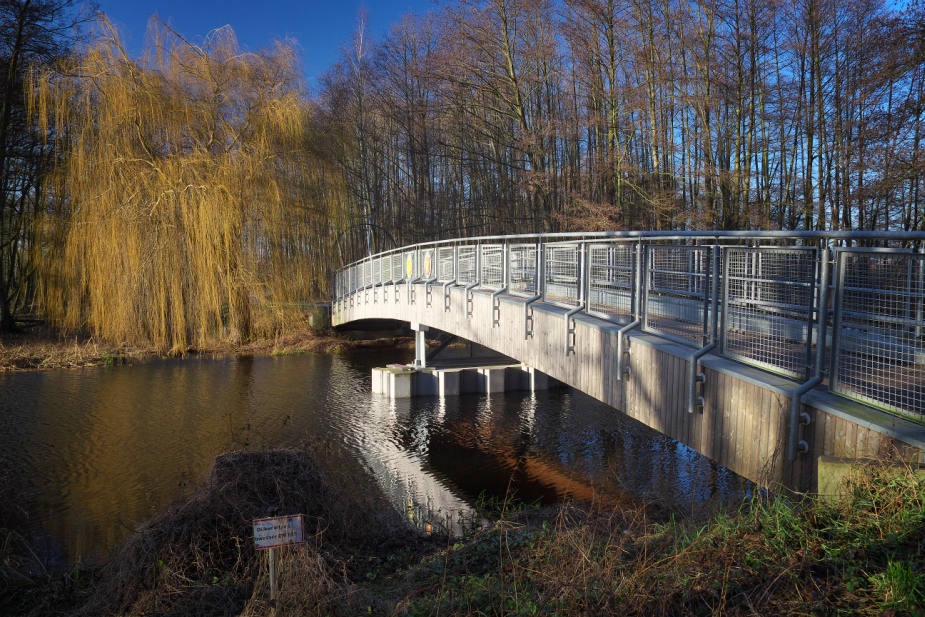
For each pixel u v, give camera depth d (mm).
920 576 3137
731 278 6223
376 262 22688
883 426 4203
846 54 20312
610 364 8164
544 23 26234
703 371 6277
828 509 4066
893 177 15492
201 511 6820
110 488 10406
